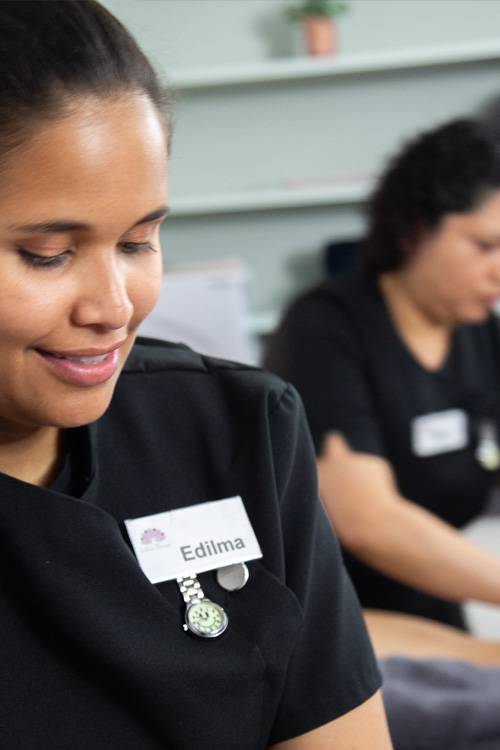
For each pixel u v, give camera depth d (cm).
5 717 57
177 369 73
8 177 46
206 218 371
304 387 141
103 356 52
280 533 69
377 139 362
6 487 58
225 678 63
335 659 73
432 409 148
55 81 46
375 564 136
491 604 131
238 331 202
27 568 58
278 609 67
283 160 367
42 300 48
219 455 70
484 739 96
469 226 134
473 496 159
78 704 60
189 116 361
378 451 141
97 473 64
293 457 72
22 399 52
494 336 159
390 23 345
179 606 64
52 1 48
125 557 62
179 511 68
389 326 146
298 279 377
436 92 355
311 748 73
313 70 337
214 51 349
